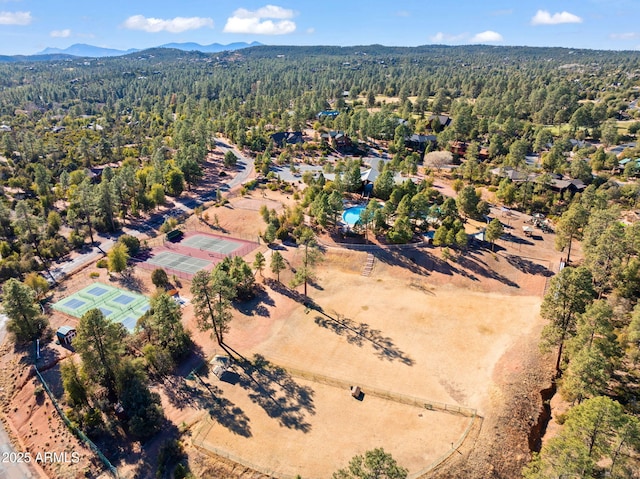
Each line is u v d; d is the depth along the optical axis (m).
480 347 63.97
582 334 49.53
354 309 74.81
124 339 60.56
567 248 89.81
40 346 66.38
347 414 52.25
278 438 48.88
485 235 94.00
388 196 116.31
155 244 103.25
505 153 159.25
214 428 50.62
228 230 109.81
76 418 52.34
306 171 138.00
